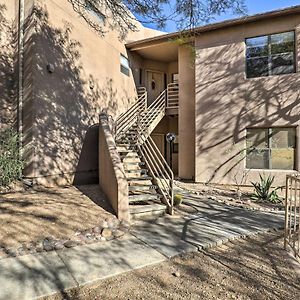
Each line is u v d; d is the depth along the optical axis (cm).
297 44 961
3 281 313
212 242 453
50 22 792
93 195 676
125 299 289
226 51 1068
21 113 740
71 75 876
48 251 400
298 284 325
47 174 772
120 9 740
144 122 1141
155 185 676
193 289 310
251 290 310
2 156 671
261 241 476
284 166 986
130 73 1317
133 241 454
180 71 1252
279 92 984
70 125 866
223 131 1070
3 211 507
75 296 294
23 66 746
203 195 888
